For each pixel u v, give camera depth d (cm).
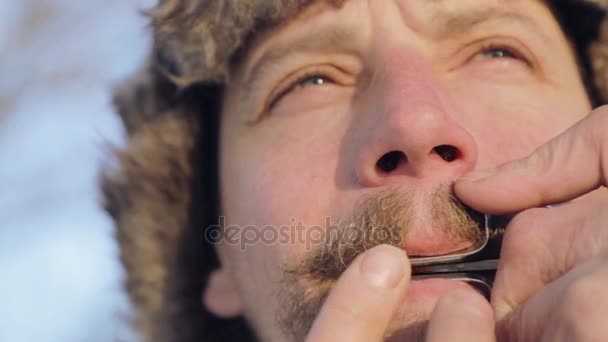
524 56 53
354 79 53
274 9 53
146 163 62
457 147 47
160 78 60
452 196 47
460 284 46
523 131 51
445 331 42
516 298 43
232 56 55
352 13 53
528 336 42
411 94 49
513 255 43
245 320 59
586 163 44
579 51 56
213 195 61
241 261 56
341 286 44
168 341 62
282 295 51
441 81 52
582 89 55
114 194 63
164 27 56
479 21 52
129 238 63
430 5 52
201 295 62
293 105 54
